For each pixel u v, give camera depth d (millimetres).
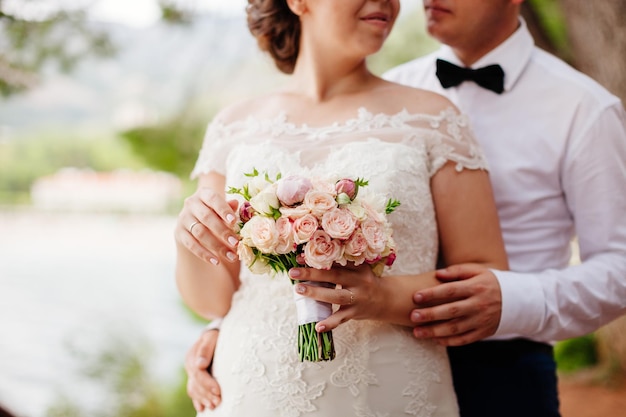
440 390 2057
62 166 28719
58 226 25625
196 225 1969
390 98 2170
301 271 1786
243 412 2021
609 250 2383
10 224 26094
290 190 1747
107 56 5699
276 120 2186
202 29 6051
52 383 7062
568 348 6809
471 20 2521
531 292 2123
